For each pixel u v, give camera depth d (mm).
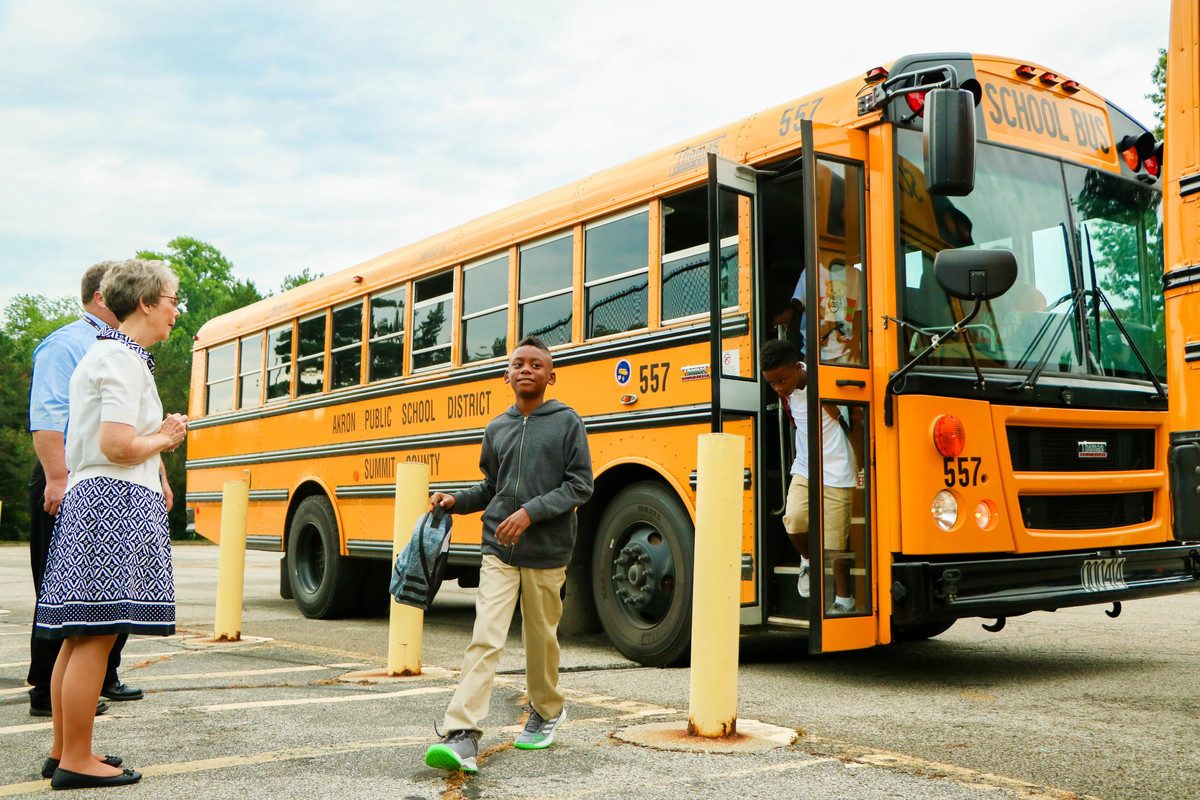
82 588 3568
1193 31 3930
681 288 6520
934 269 5137
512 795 3436
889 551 5363
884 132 5582
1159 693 5391
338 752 4016
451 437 8406
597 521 7176
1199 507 3760
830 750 4023
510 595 3967
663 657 6309
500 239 8102
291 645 7441
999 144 5941
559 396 7383
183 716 4715
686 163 6539
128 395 3648
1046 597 5531
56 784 3527
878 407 5465
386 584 10016
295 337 11039
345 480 9805
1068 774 3746
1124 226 6422
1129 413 6086
